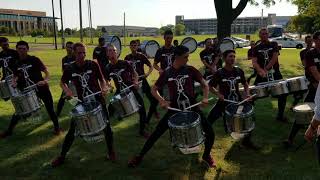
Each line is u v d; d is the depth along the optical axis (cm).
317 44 630
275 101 1034
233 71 611
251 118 562
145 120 734
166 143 684
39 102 669
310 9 3712
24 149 665
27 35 10438
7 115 920
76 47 570
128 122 838
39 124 825
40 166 585
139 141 704
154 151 643
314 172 543
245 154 621
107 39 1237
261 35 783
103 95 586
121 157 618
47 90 723
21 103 643
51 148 670
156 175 543
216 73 613
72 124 566
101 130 525
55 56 3055
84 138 524
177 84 530
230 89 609
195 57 2903
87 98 570
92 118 514
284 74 1741
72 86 747
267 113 893
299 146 628
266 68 775
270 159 597
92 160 605
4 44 805
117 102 616
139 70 818
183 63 532
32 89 680
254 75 1303
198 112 540
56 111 905
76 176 545
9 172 563
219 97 604
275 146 655
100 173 553
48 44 5406
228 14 2288
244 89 628
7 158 620
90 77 579
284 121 810
